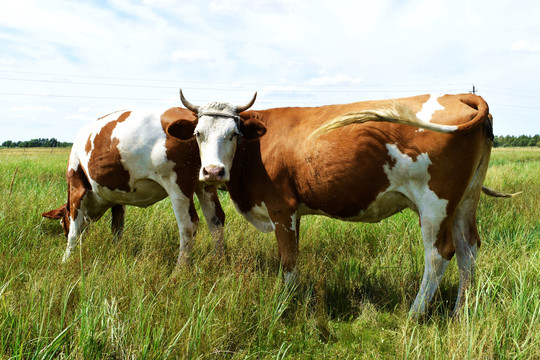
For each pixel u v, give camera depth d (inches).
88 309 115.5
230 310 131.7
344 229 226.5
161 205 269.9
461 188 137.4
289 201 161.5
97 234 194.9
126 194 191.0
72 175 203.6
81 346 103.8
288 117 166.1
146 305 132.6
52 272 147.1
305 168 155.0
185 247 181.8
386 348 130.3
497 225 230.2
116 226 219.0
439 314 145.6
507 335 116.9
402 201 147.8
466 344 110.8
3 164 490.3
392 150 139.7
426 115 140.3
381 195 146.5
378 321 146.8
